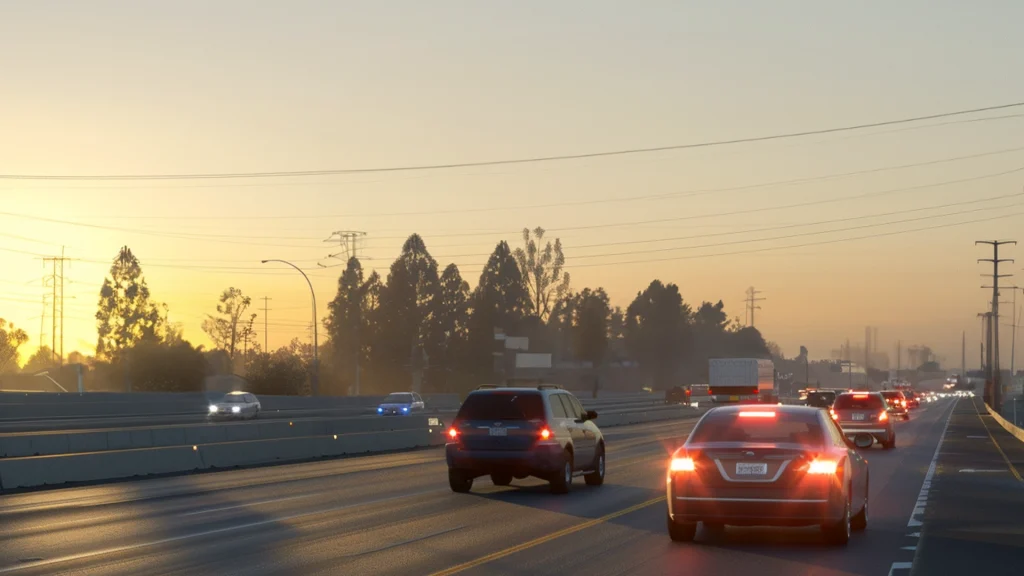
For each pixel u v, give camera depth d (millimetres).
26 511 19484
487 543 14859
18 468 24234
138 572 12492
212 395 77500
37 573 12453
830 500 14117
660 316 161750
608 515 18406
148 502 21125
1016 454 36969
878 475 27516
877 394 40406
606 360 154250
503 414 22344
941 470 29297
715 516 14375
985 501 20891
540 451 21938
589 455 24266
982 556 13711
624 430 57156
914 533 16000
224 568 12734
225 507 20016
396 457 36750
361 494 22609
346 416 67688
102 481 26344
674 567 12758
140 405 71062
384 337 121875
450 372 127875
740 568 12695
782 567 12789
